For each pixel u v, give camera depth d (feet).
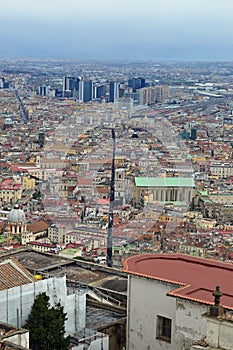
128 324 185.16
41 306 178.60
